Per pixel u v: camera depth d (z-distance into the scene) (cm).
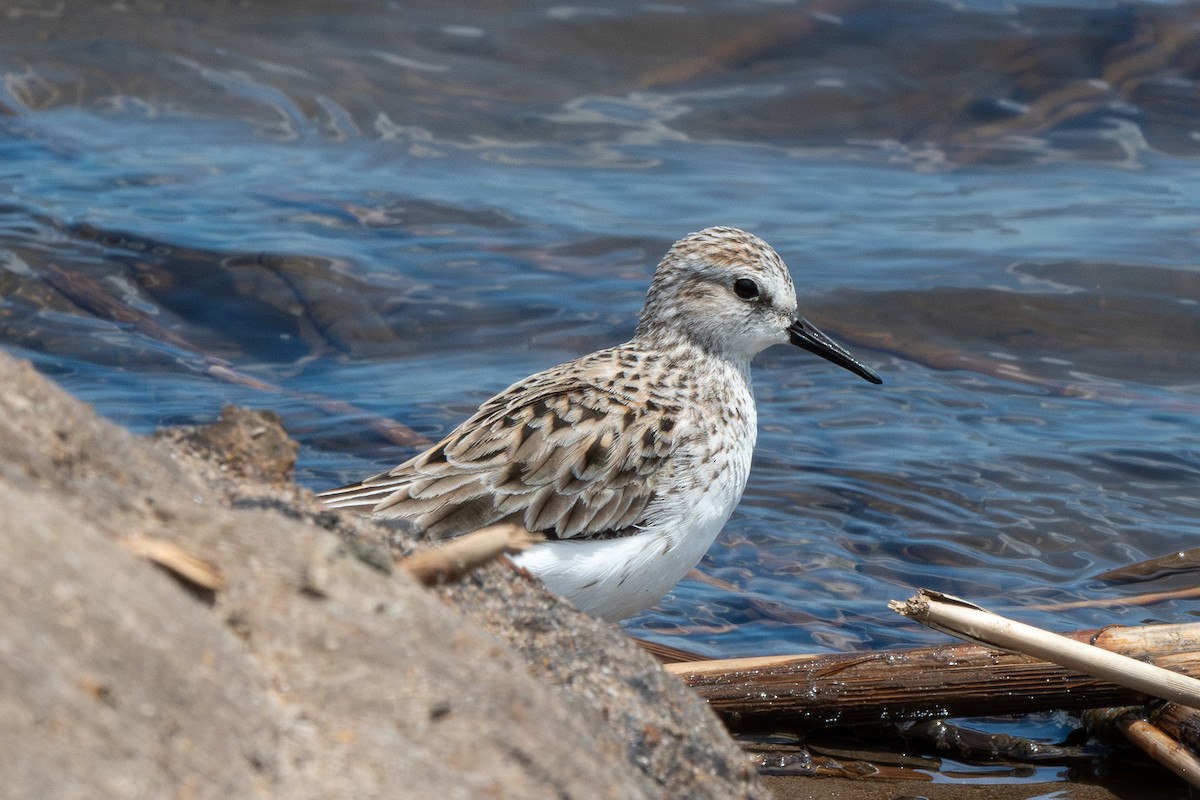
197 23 1942
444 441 957
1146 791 815
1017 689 836
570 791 462
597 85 1909
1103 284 1548
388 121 1834
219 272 1515
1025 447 1266
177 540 472
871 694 844
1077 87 1898
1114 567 1091
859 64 1930
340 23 1964
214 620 436
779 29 1981
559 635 596
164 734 390
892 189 1759
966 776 827
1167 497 1185
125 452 520
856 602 1039
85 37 1902
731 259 1060
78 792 363
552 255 1605
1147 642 833
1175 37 1939
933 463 1234
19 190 1627
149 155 1736
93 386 1316
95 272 1496
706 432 984
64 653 384
